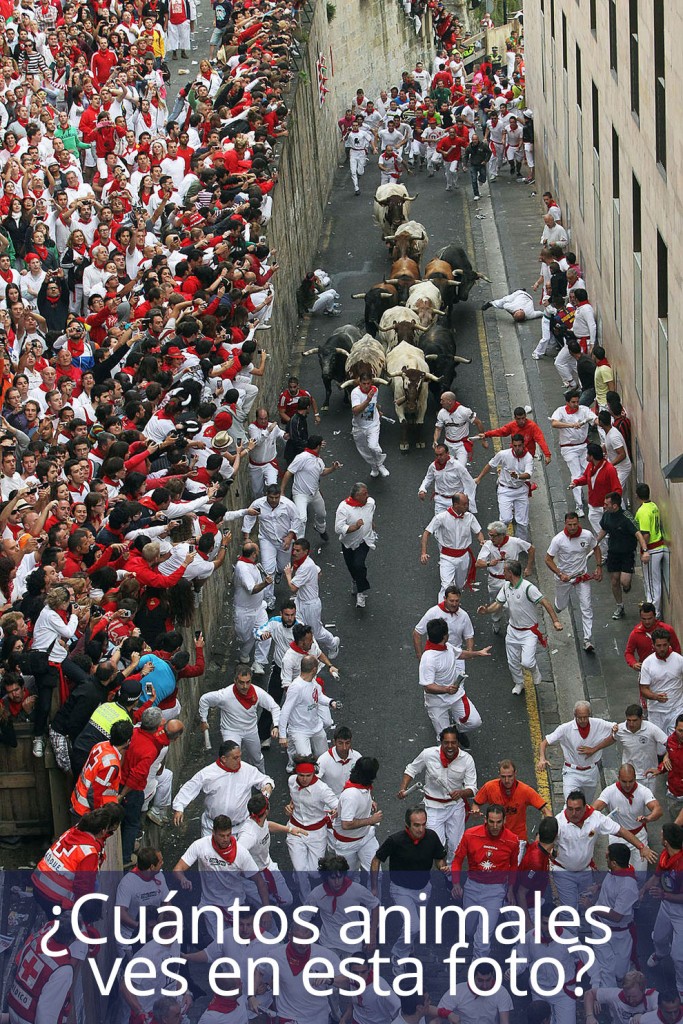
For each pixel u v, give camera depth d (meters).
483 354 121.12
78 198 105.44
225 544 71.94
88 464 71.75
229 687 68.12
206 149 115.50
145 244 102.62
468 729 73.50
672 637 69.50
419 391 102.19
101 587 64.56
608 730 65.88
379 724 76.81
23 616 60.19
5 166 105.88
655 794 70.12
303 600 77.75
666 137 76.31
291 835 62.03
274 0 156.50
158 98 134.25
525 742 75.31
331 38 183.38
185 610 68.19
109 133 119.06
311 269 141.12
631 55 89.50
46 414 80.81
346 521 83.88
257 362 101.50
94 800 55.03
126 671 59.97
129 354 86.44
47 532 67.56
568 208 132.88
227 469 77.75
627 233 93.19
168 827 68.88
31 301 96.00
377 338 117.81
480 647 82.69
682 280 72.50
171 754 70.06
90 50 137.12
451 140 161.00
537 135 159.75
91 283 97.38
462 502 81.25
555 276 119.94
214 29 174.25
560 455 103.31
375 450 100.12
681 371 73.50
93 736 57.97
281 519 83.81
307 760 62.94
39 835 61.25
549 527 95.25
